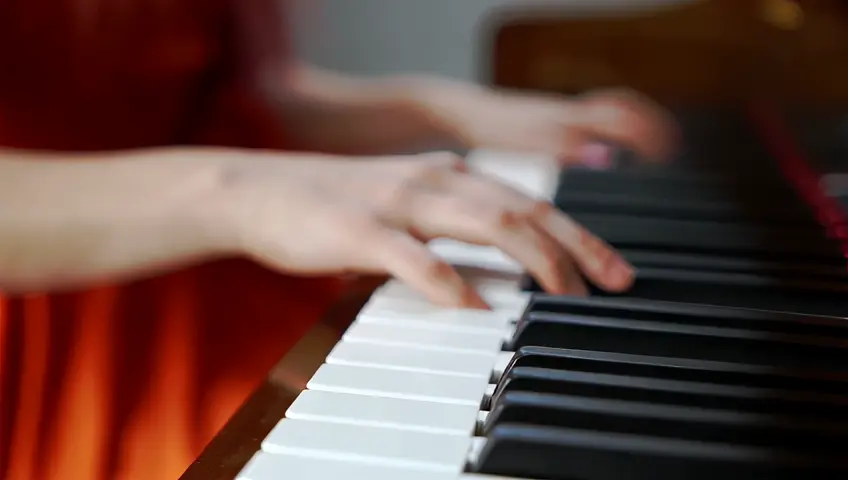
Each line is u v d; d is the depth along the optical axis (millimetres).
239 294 773
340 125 1015
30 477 658
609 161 833
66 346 702
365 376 475
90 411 667
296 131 1024
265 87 1035
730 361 487
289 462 427
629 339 494
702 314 510
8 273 591
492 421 441
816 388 456
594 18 973
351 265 556
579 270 555
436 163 596
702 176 720
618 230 618
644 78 959
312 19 1483
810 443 428
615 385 451
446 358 490
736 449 422
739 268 571
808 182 698
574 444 422
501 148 903
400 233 555
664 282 551
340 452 430
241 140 1004
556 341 498
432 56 1493
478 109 938
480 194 574
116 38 784
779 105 905
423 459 428
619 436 427
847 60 896
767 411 442
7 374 695
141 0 803
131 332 713
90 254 589
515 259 554
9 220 586
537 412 436
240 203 578
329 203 566
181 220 583
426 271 541
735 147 816
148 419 651
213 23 946
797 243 599
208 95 988
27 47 733
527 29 992
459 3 1466
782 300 543
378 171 590
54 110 758
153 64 823
